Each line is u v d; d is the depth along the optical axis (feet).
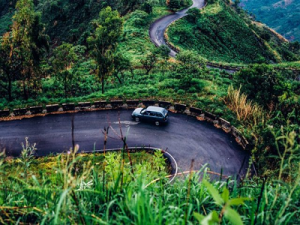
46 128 76.07
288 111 64.18
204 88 96.58
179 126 75.82
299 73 147.64
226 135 70.74
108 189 17.08
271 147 50.31
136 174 20.51
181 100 88.22
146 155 61.72
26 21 88.84
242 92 82.12
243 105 74.84
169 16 261.24
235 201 8.60
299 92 100.73
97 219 13.32
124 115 82.28
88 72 141.28
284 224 14.46
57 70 102.37
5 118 81.41
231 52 250.37
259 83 80.53
